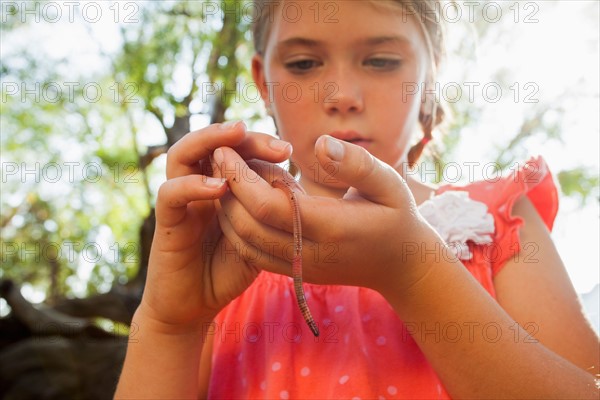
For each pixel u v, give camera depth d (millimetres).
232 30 2500
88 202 4406
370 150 520
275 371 506
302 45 527
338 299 531
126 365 493
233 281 456
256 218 402
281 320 528
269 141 429
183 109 2756
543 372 441
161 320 471
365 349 503
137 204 4238
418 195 610
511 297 532
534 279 535
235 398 525
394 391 491
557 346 506
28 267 4410
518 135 2490
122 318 2324
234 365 536
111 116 3805
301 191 417
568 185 3102
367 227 404
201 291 459
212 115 2502
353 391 485
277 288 545
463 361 439
